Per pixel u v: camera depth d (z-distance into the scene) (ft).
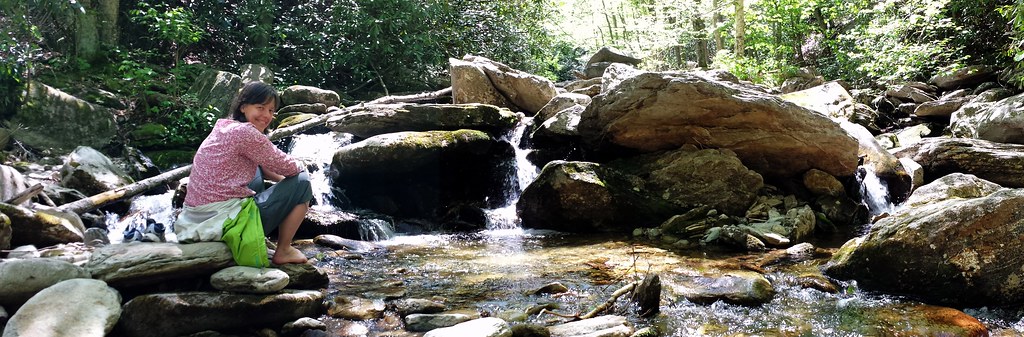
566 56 89.04
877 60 39.81
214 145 11.91
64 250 13.91
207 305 10.50
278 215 12.31
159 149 27.84
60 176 21.29
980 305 12.10
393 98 33.22
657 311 11.81
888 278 13.06
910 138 31.35
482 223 22.70
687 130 22.82
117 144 26.55
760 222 20.63
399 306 11.89
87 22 31.55
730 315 11.67
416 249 18.39
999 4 38.55
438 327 10.95
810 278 13.89
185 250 11.29
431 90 44.27
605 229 21.35
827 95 33.42
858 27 48.29
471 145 23.52
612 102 22.65
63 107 25.64
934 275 12.46
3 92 24.43
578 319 11.51
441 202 23.49
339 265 15.92
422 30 41.88
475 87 30.60
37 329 9.09
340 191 23.95
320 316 11.66
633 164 23.30
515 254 17.51
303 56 40.04
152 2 35.55
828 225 20.99
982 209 12.39
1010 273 11.96
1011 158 23.84
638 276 14.61
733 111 22.00
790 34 55.21
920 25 38.65
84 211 18.84
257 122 12.16
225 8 37.99
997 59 37.09
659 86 21.83
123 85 30.71
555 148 25.71
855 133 26.04
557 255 17.29
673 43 60.23
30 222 14.83
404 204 23.73
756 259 16.43
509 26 51.72
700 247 18.24
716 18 55.88
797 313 11.77
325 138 27.71
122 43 35.63
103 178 21.29
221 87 31.45
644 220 21.50
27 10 26.61
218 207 11.75
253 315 10.82
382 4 39.60
